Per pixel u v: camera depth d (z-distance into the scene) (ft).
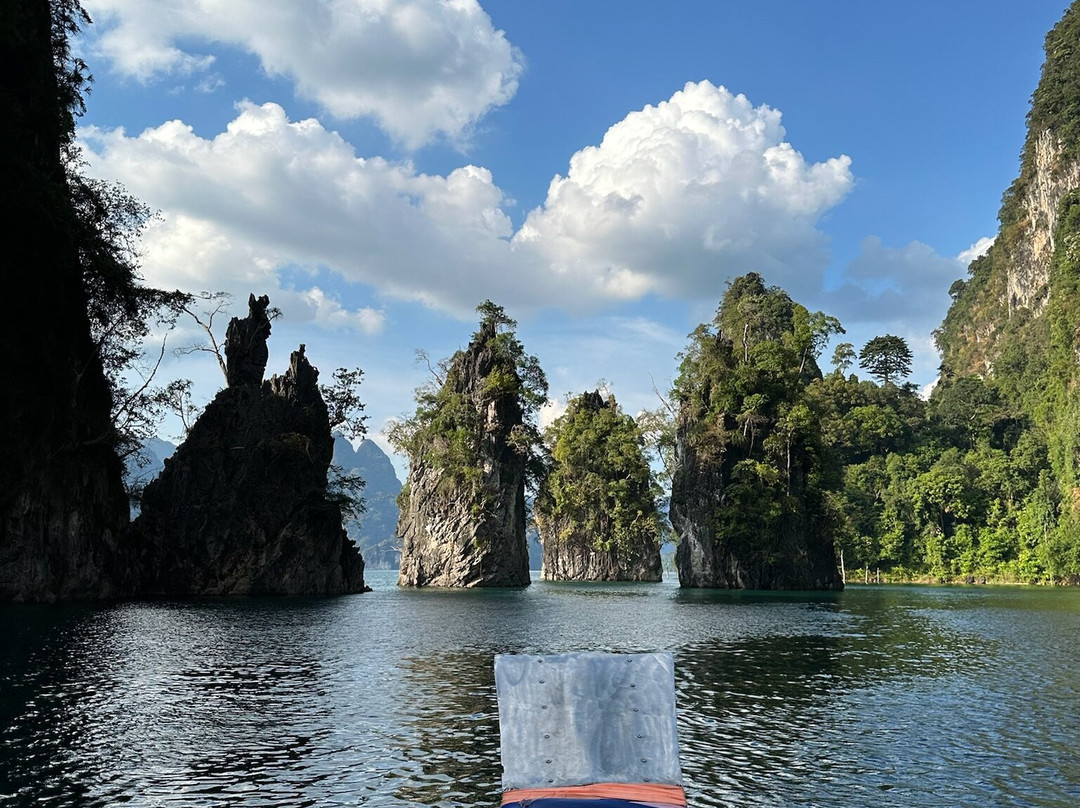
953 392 646.33
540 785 22.91
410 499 390.63
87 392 221.05
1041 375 575.38
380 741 61.62
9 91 192.95
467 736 63.21
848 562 533.55
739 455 374.02
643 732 23.79
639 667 24.52
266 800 48.11
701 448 370.53
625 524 473.26
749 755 58.80
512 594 299.99
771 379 386.73
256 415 275.80
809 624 167.53
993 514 528.63
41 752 57.36
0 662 97.30
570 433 485.56
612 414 492.13
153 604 205.16
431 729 65.46
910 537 538.06
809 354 472.03
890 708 75.72
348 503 297.94
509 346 387.96
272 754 57.82
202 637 128.77
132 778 51.88
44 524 198.80
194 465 262.88
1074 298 492.95
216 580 257.34
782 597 287.89
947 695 82.48
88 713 69.72
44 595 197.98
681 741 62.90
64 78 213.05
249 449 270.46
